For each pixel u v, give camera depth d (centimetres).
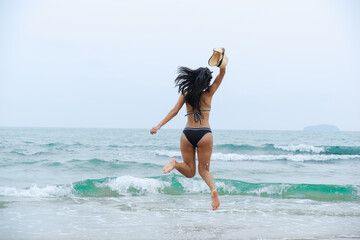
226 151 2238
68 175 1102
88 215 603
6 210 628
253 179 1090
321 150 2219
